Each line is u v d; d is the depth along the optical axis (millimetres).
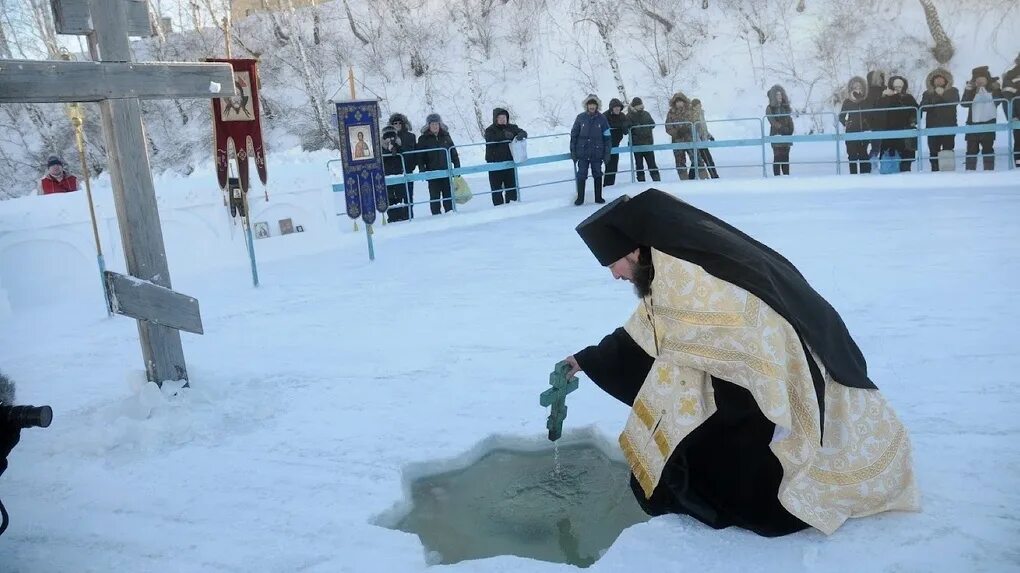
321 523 3432
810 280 6887
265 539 3328
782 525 2998
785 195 12227
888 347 5059
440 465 3990
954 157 12445
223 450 4242
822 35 24156
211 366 5734
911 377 4527
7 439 2838
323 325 6766
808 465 2857
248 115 8195
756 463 2980
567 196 13773
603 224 2932
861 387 2986
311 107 29328
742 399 2939
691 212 2945
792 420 2863
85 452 4277
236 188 8672
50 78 4180
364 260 9789
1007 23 22281
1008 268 6766
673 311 2902
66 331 7398
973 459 3490
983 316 5535
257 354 6004
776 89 14141
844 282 6750
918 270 6938
